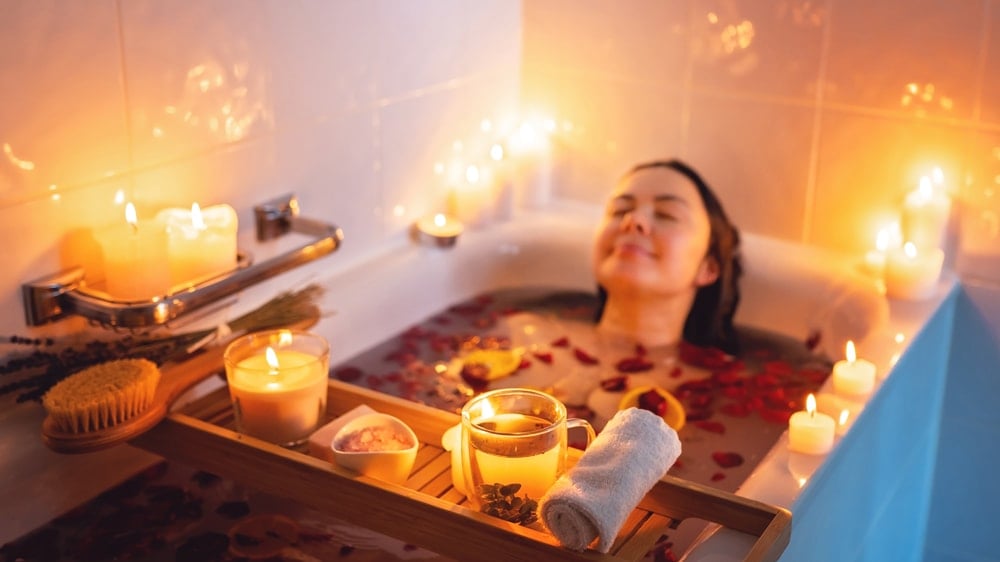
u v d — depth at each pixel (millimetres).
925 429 2014
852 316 1952
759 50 2072
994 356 2012
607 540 1080
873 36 1957
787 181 2117
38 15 1351
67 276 1448
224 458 1324
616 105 2266
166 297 1428
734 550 1170
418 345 2010
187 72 1574
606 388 1877
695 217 2049
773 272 2090
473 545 1153
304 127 1808
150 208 1564
